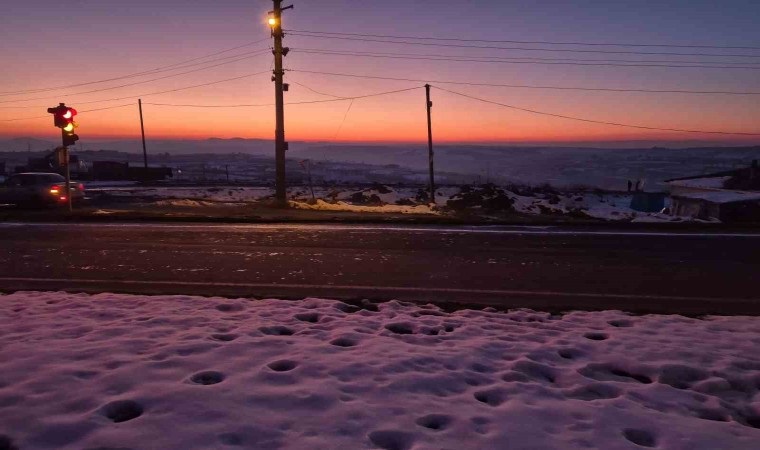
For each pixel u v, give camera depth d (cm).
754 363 509
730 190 4309
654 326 643
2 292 805
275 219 1736
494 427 367
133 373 438
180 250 1206
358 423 366
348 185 5931
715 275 970
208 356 484
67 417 361
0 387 409
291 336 563
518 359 509
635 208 4628
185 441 333
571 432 365
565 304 765
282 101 2322
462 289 855
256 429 351
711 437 365
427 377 452
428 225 1667
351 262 1076
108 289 836
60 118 1852
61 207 2191
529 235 1452
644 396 436
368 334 580
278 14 2280
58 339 534
